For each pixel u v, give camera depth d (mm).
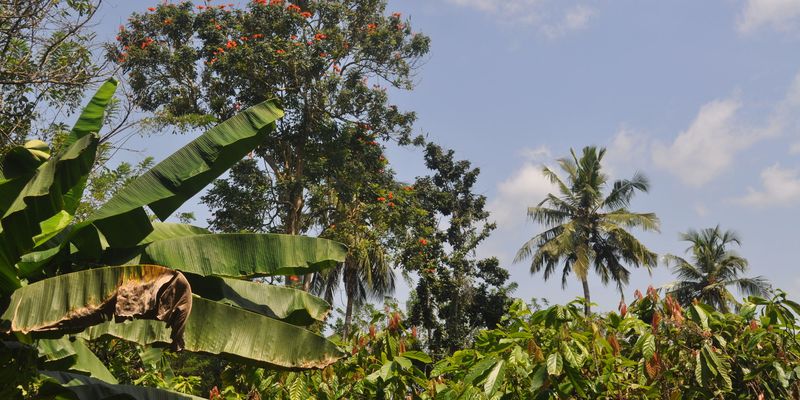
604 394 5543
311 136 21516
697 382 5621
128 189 5195
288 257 5406
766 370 5613
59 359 6000
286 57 20766
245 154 5648
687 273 34094
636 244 30953
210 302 5113
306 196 21828
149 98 20172
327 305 5797
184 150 5410
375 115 22172
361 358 6906
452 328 27875
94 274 4332
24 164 4867
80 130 5477
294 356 5102
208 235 5367
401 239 23391
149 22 21594
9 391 4613
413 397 6500
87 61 9094
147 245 5262
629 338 6309
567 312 5750
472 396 5531
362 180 21922
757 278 32500
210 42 21453
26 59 8711
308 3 22953
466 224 29922
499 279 29250
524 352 5621
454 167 30719
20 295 4375
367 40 22812
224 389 7430
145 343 5133
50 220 4574
